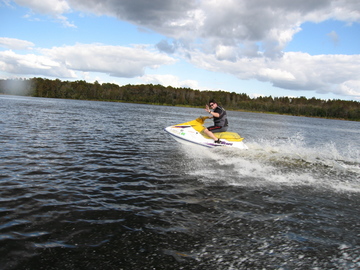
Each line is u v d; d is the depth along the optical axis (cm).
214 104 932
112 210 409
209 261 287
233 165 721
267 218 399
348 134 3238
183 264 280
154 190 509
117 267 272
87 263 277
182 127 959
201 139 929
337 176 650
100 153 832
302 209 438
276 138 1859
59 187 502
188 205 439
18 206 406
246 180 589
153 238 331
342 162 825
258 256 300
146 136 1312
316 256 304
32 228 343
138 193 489
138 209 417
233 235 345
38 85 14238
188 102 16000
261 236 345
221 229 360
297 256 302
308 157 827
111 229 350
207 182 566
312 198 493
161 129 1734
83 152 830
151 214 400
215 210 422
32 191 472
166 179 582
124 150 907
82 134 1227
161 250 305
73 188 501
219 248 313
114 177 585
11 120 1582
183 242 324
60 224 357
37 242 312
